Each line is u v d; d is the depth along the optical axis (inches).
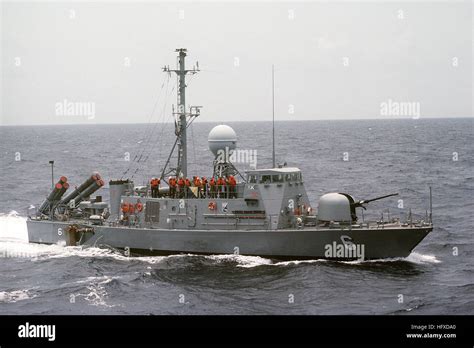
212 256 2255.2
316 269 2074.3
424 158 6505.9
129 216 2458.2
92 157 7490.2
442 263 2209.6
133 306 1792.6
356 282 1959.9
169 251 2319.1
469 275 2052.2
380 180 4773.6
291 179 2260.1
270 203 2218.3
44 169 6102.4
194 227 2300.7
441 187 4311.0
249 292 1894.7
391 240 2150.6
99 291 1940.2
